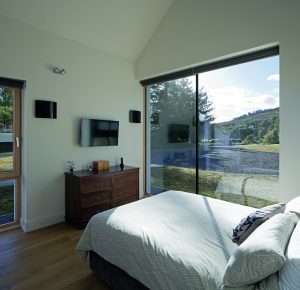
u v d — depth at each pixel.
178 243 1.51
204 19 3.25
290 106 2.50
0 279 2.02
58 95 3.29
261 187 2.99
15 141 3.08
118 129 4.00
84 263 2.29
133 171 3.80
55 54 3.23
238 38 2.91
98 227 1.90
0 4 2.65
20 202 3.18
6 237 2.85
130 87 4.25
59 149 3.33
